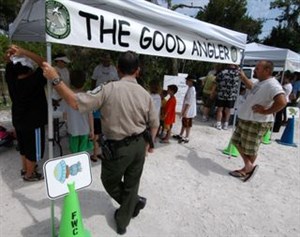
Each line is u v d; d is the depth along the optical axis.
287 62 7.42
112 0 2.54
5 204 3.06
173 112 5.77
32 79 3.10
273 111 3.75
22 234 2.58
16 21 3.96
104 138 2.46
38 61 2.73
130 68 2.37
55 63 5.07
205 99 8.60
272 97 3.74
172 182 4.00
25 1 2.96
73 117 3.81
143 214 3.09
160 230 2.83
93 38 2.39
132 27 2.71
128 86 2.35
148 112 2.47
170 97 5.75
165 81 8.95
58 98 4.48
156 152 5.25
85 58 11.71
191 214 3.20
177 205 3.37
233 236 2.86
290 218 3.30
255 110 3.90
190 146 5.82
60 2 2.13
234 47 4.51
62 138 5.41
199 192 3.77
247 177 4.24
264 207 3.51
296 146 6.58
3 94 8.24
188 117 5.84
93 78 5.91
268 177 4.50
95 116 4.16
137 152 2.45
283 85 7.73
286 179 4.48
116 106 2.30
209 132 7.24
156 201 3.41
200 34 3.69
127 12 2.96
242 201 3.62
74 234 2.33
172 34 3.23
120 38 2.61
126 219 2.69
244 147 4.18
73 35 2.25
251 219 3.21
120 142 2.37
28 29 4.62
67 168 2.24
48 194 2.14
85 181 2.38
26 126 3.23
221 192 3.82
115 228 2.79
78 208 2.34
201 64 16.00
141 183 3.87
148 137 2.55
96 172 4.04
